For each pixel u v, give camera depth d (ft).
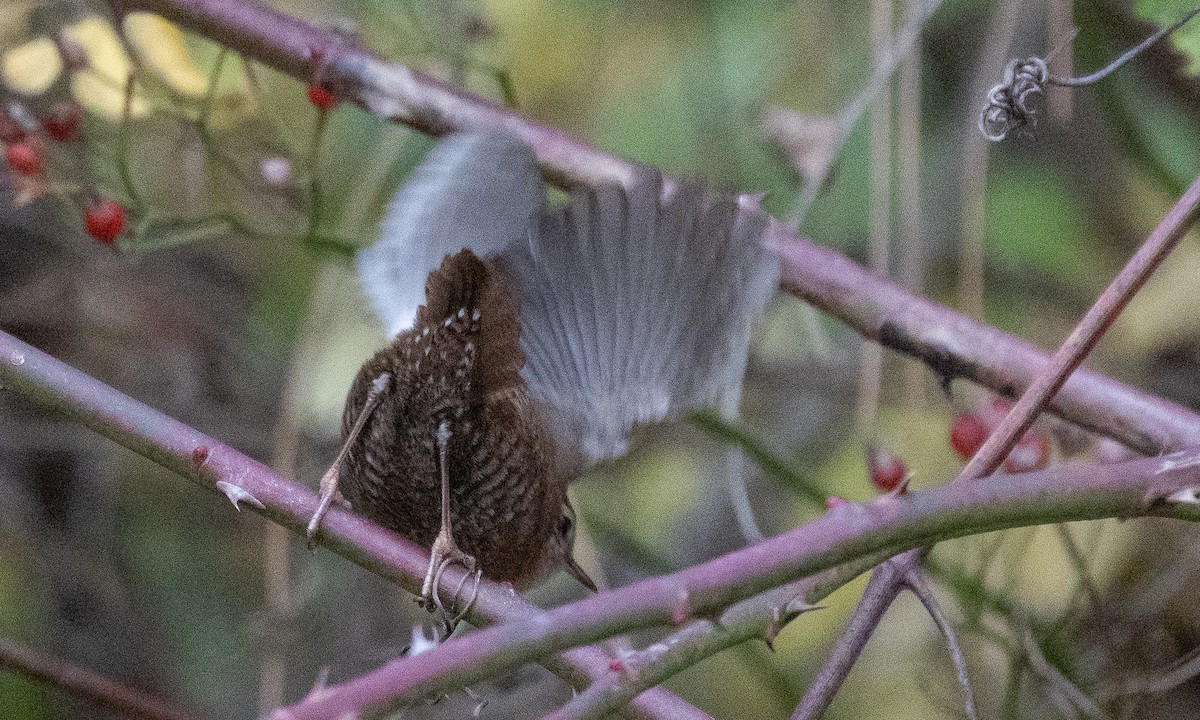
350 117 31.99
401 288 19.06
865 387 25.38
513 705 28.78
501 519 19.01
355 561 17.24
